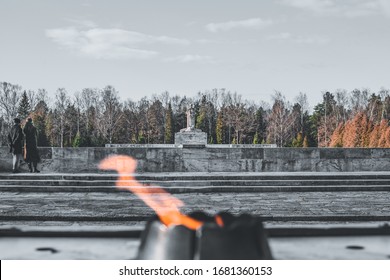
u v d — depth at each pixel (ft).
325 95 437.99
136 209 43.78
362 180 61.41
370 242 9.77
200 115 404.98
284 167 75.31
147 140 386.32
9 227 10.36
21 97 374.43
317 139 406.21
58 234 10.29
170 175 63.67
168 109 382.01
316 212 42.14
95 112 382.42
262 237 6.39
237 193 57.11
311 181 60.64
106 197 52.95
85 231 10.32
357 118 277.85
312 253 8.83
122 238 10.23
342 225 10.59
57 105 374.84
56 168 73.97
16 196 53.42
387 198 52.24
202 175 63.46
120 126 369.30
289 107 426.92
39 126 338.13
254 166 74.95
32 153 70.28
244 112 409.28
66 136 363.56
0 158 73.51
